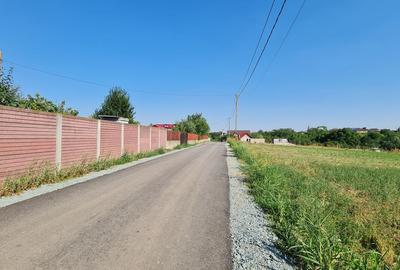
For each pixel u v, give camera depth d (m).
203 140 95.12
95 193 9.41
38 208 7.39
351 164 27.33
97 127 16.39
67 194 9.13
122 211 7.41
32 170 10.54
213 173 15.72
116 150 19.69
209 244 5.55
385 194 11.89
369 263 4.58
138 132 24.61
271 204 8.26
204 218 7.20
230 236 6.07
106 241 5.39
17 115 9.76
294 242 5.44
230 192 10.75
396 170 22.12
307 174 16.91
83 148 14.75
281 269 4.77
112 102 40.16
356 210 9.34
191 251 5.18
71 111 22.86
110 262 4.57
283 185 11.73
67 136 13.05
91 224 6.30
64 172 12.20
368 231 7.24
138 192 9.81
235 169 18.09
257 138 128.38
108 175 13.48
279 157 32.50
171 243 5.48
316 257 4.61
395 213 9.15
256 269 4.70
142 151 26.02
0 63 13.34
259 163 16.28
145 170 15.71
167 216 7.17
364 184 14.34
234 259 4.99
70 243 5.22
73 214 6.97
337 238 5.28
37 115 10.85
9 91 13.73
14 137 9.62
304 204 7.75
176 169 16.69
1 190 8.66
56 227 6.02
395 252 6.38
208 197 9.60
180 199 9.08
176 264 4.65
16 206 7.51
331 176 16.84
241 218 7.46
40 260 4.51
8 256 4.60
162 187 10.91
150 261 4.69
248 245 5.67
